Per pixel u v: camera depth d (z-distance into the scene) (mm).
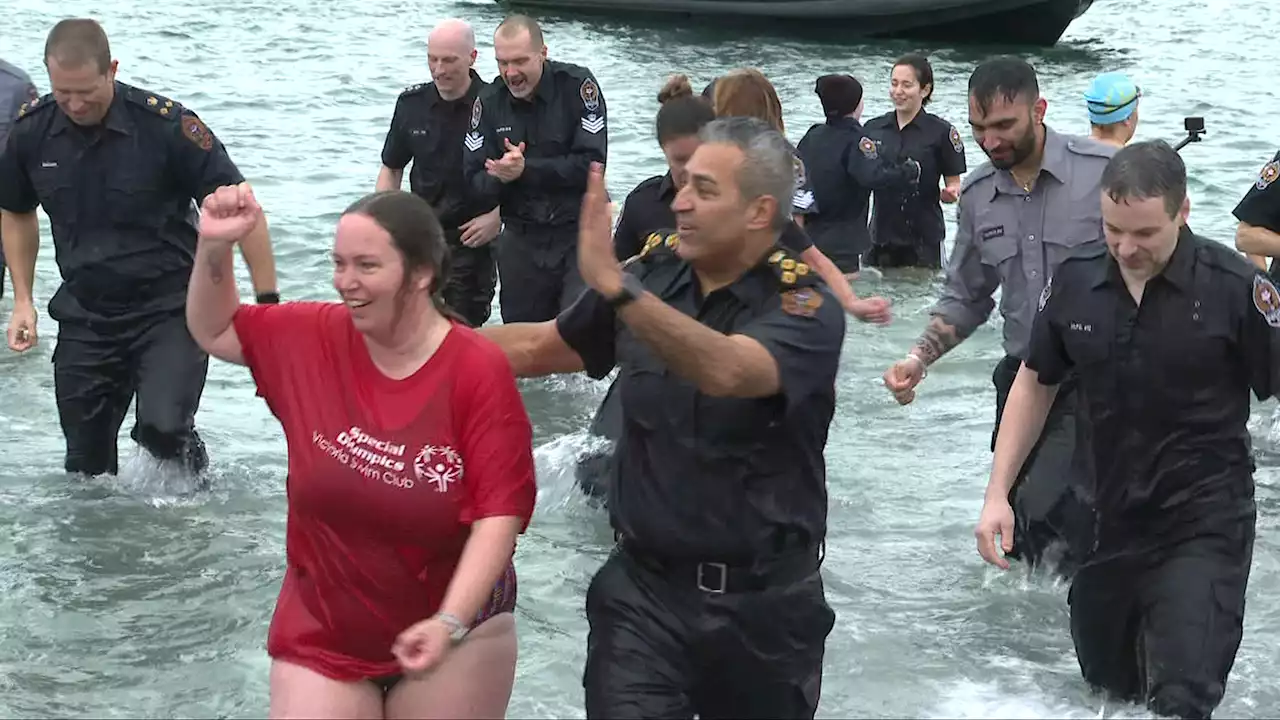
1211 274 4301
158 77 18859
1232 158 15188
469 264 8633
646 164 14156
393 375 3518
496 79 8125
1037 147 5598
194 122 6109
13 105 7699
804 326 3465
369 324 3455
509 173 7605
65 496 6418
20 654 5129
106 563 5836
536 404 7902
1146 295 4328
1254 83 20844
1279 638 5367
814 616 3717
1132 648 4625
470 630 3611
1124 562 4512
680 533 3588
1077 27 28438
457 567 3484
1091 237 5594
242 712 4805
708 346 3297
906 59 10867
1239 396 4375
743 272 3584
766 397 3439
